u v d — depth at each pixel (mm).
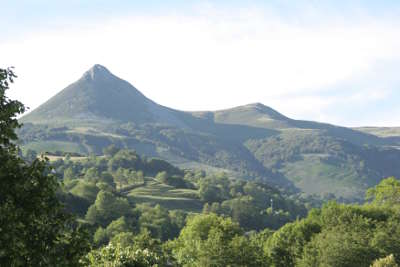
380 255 72625
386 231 78062
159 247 66438
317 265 74000
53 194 19641
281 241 85812
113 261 43094
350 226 80750
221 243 69688
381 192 98875
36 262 18062
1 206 17500
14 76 20047
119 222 155250
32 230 18594
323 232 79312
